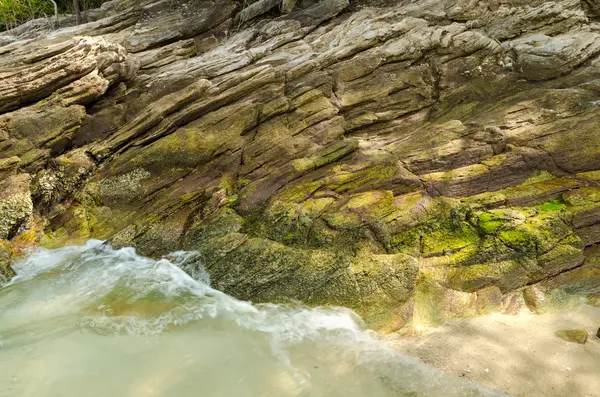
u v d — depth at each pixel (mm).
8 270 7777
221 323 6281
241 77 10727
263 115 9945
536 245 6625
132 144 9859
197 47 13414
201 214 8391
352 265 6699
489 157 8250
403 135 9789
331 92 10492
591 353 5258
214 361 5574
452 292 6363
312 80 10602
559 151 7938
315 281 6633
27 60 10133
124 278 7445
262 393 5059
